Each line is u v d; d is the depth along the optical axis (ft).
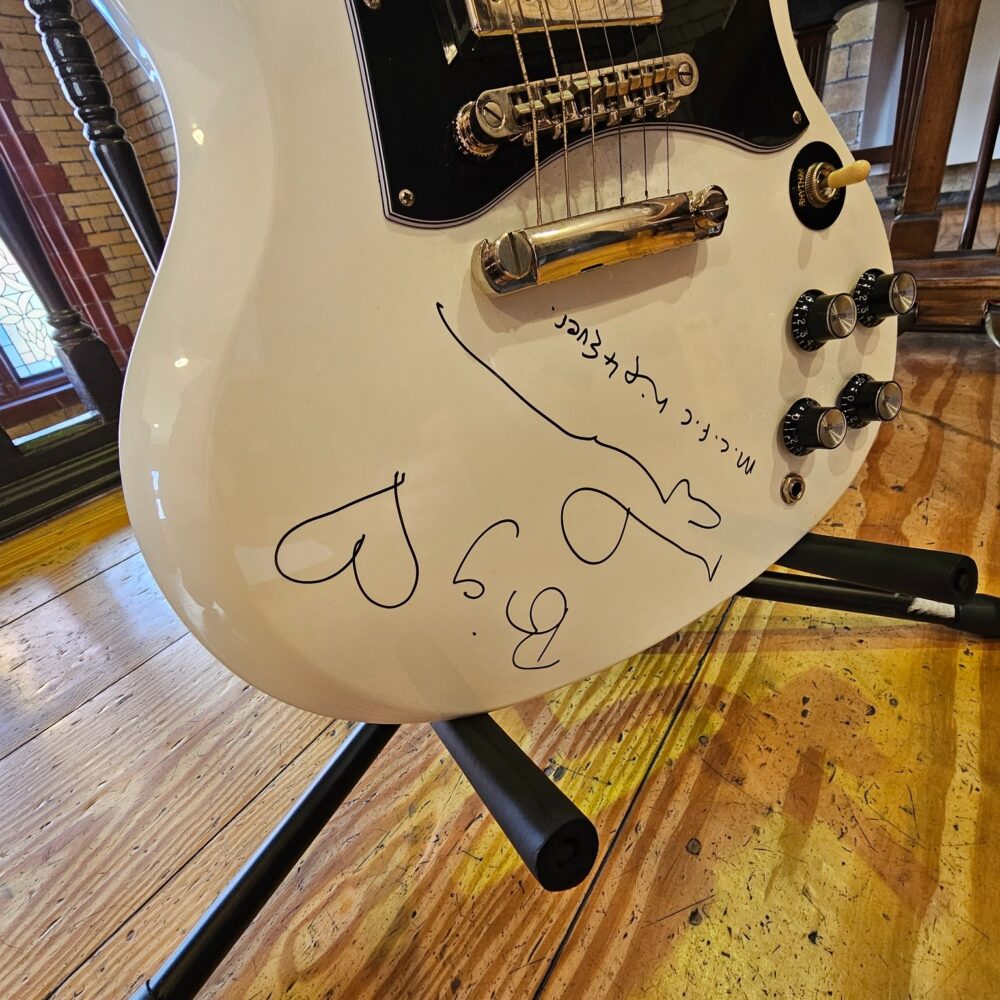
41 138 7.33
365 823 1.74
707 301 1.30
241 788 1.98
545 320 1.10
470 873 1.57
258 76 0.82
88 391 4.52
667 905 1.42
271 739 2.15
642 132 1.13
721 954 1.32
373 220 0.91
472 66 0.94
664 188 1.19
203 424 0.84
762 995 1.25
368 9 0.86
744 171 1.29
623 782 1.69
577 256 1.01
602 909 1.43
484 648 1.19
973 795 1.51
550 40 1.00
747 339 1.39
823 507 1.71
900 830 1.47
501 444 1.10
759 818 1.55
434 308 0.98
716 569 1.53
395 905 1.53
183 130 0.84
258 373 0.86
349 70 0.87
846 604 1.83
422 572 1.06
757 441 1.49
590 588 1.30
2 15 6.80
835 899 1.37
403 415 0.99
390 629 1.06
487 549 1.13
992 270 3.45
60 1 1.68
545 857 0.97
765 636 2.05
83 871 1.79
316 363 0.90
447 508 1.06
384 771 1.88
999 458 2.68
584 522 1.25
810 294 1.44
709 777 1.66
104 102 1.83
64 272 7.79
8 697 2.60
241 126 0.83
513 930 1.44
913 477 2.67
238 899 1.27
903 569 1.57
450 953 1.42
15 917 1.69
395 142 0.91
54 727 2.38
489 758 1.14
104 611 3.12
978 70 6.07
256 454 0.88
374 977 1.41
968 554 2.20
